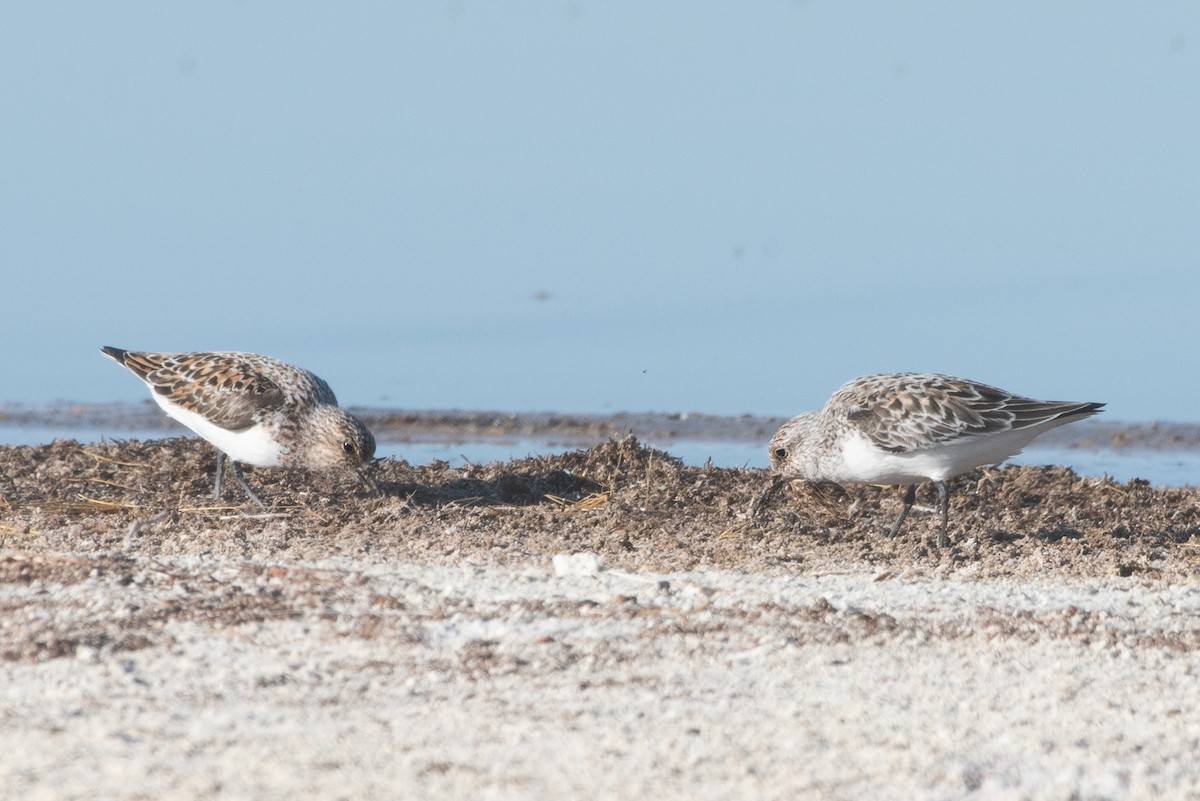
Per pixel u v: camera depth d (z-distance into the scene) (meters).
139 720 9.24
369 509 16.53
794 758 8.82
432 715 9.50
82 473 18.55
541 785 8.27
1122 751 9.10
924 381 16.59
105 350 18.52
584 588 13.14
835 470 16.94
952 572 14.59
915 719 9.65
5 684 9.95
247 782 8.20
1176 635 11.99
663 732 9.24
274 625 11.50
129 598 12.08
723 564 14.71
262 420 16.89
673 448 25.09
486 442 25.81
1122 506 18.34
